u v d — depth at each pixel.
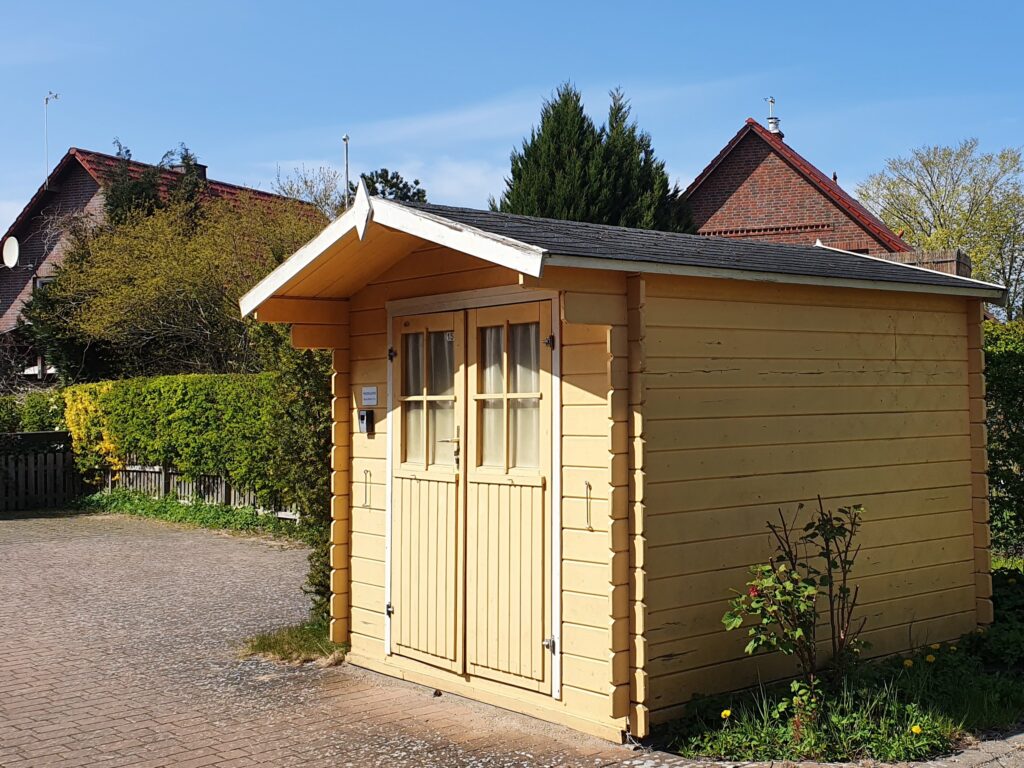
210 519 16.19
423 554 6.99
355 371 7.70
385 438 7.39
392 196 20.84
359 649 7.66
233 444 15.46
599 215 20.09
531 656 6.12
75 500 19.39
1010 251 39.41
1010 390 10.03
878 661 6.87
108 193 25.77
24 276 32.59
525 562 6.17
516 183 21.08
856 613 6.80
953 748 5.41
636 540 5.56
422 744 5.77
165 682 7.28
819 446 6.60
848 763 5.18
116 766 5.54
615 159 20.45
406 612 7.14
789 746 5.34
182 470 16.97
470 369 6.60
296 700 6.76
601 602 5.68
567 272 5.39
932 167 40.09
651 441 5.68
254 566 12.51
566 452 5.91
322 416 8.48
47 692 7.05
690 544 5.85
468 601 6.60
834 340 6.76
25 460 19.06
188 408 16.52
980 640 7.41
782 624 5.79
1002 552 10.50
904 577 7.14
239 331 21.73
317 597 10.31
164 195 26.30
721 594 5.99
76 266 23.80
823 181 24.92
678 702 5.77
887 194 40.97
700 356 5.95
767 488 6.27
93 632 8.97
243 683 7.21
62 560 13.15
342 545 7.80
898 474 7.14
